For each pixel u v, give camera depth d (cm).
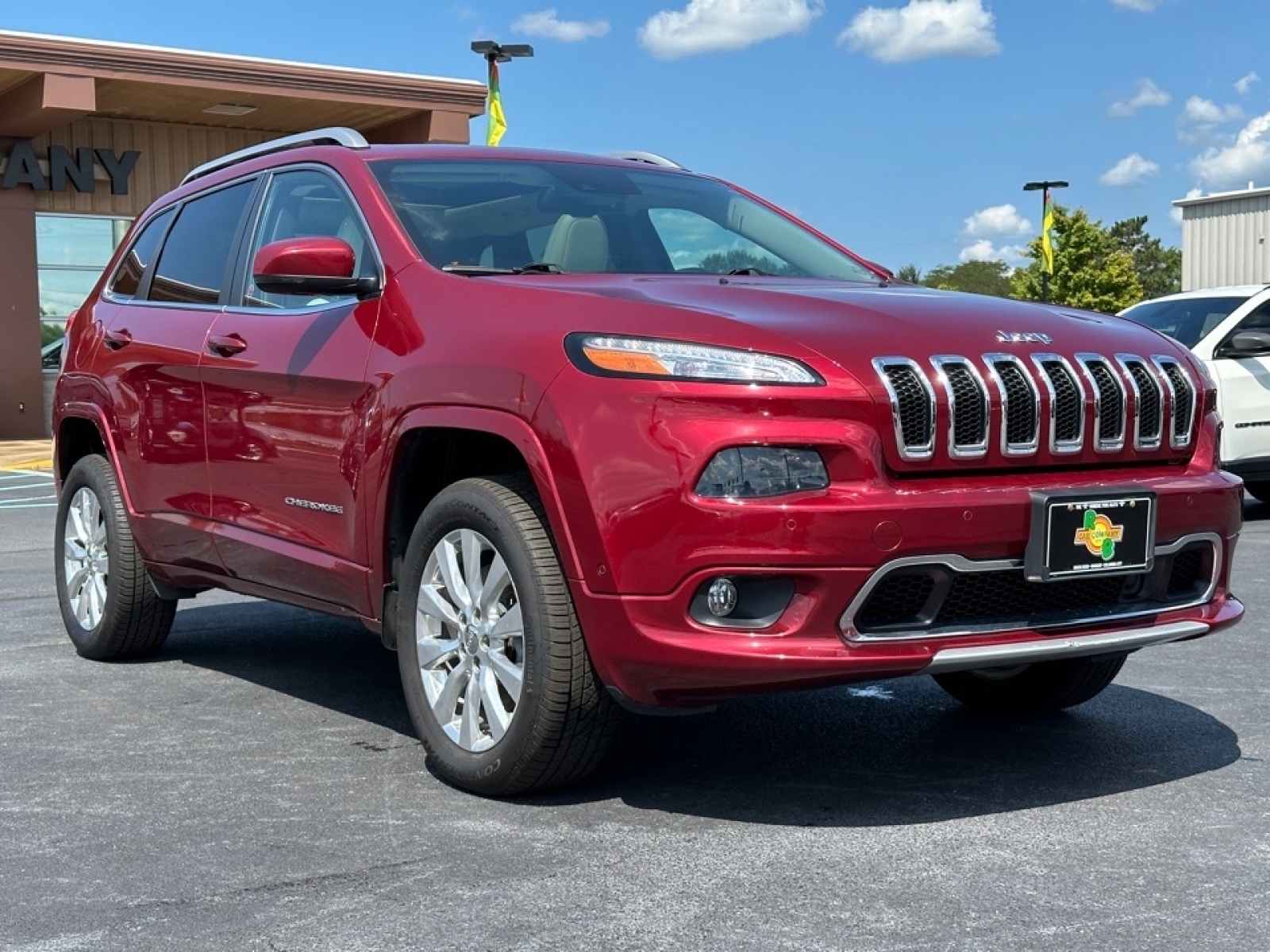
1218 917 288
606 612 339
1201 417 391
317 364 430
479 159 483
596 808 366
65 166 2197
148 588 548
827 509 323
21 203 2161
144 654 570
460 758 378
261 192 508
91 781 395
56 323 2242
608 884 309
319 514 433
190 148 2330
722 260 466
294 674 539
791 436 326
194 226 545
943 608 344
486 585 372
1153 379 377
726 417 328
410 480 407
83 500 577
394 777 396
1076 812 361
